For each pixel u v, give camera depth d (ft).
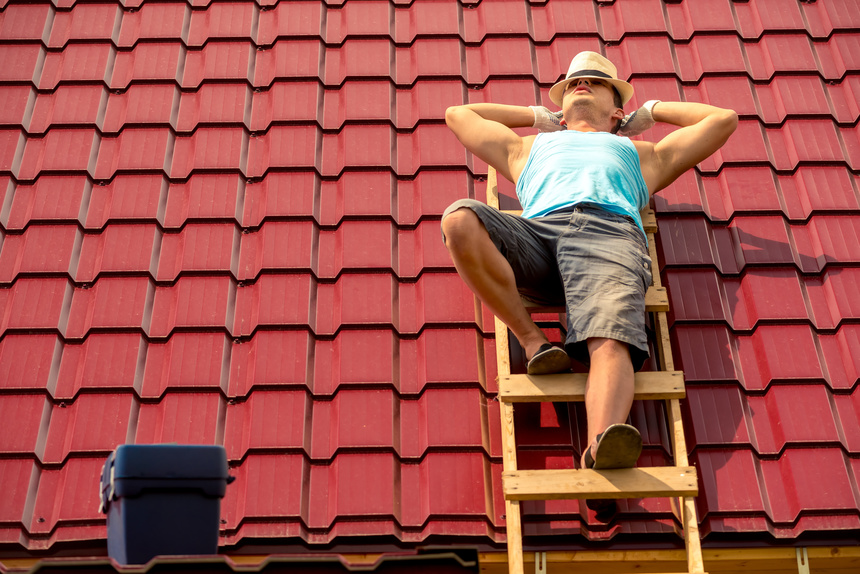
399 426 14.03
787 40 19.20
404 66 18.95
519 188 15.01
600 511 13.01
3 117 17.78
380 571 9.50
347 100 18.21
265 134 17.78
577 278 13.06
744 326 15.03
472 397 14.25
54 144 17.42
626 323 12.59
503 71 18.69
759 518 13.07
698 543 12.16
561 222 13.62
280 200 16.60
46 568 8.90
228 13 19.75
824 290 15.48
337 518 13.03
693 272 15.57
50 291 15.40
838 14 19.65
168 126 17.75
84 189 16.81
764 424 14.02
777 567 13.17
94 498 13.14
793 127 17.65
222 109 18.03
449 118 16.15
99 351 14.66
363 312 15.17
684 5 19.84
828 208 16.37
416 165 17.28
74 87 18.35
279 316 15.11
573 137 14.88
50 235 16.12
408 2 19.85
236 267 15.84
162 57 18.92
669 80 18.51
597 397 12.24
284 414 14.03
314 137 17.60
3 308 15.21
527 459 13.57
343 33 19.53
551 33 19.48
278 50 19.08
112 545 10.77
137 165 17.10
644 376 13.10
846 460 13.58
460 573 9.57
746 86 18.38
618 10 19.83
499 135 15.67
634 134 16.24
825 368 14.57
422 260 15.81
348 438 13.80
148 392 14.32
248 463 13.53
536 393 12.89
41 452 13.67
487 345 14.87
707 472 13.46
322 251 16.08
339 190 16.92
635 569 13.07
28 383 14.29
